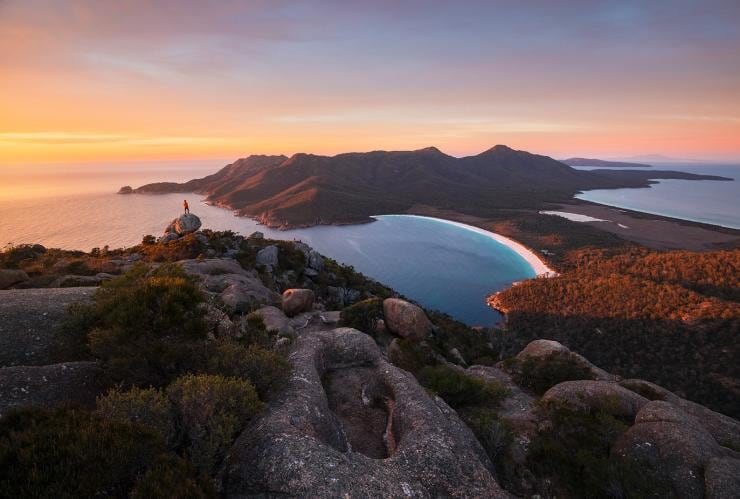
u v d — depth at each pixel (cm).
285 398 991
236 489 677
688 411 1670
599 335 13488
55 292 1443
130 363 918
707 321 11869
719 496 900
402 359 2169
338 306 4688
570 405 1473
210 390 797
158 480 574
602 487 978
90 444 582
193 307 1118
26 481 529
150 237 5394
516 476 1046
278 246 5528
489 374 2073
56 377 898
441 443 896
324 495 655
